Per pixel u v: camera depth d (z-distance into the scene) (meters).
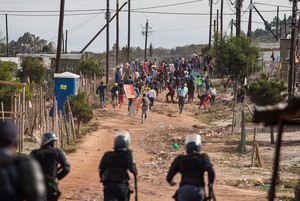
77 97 53.06
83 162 40.53
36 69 85.88
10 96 48.41
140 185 33.34
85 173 36.62
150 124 66.06
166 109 80.25
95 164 40.19
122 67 108.19
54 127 44.06
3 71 50.44
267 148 49.22
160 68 110.50
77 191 31.05
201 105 87.81
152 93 77.56
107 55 99.25
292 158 43.81
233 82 90.56
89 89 79.88
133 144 51.66
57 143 43.31
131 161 19.58
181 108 76.88
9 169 10.71
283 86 53.34
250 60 83.88
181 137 56.12
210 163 18.56
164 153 46.88
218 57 85.44
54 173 18.91
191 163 18.56
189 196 18.19
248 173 38.25
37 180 10.82
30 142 45.28
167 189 32.44
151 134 58.47
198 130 61.94
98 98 79.88
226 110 79.88
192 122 70.19
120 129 60.16
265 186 33.91
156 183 34.06
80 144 48.41
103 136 54.47
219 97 93.75
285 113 15.85
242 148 47.53
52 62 110.44
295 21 56.34
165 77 109.06
